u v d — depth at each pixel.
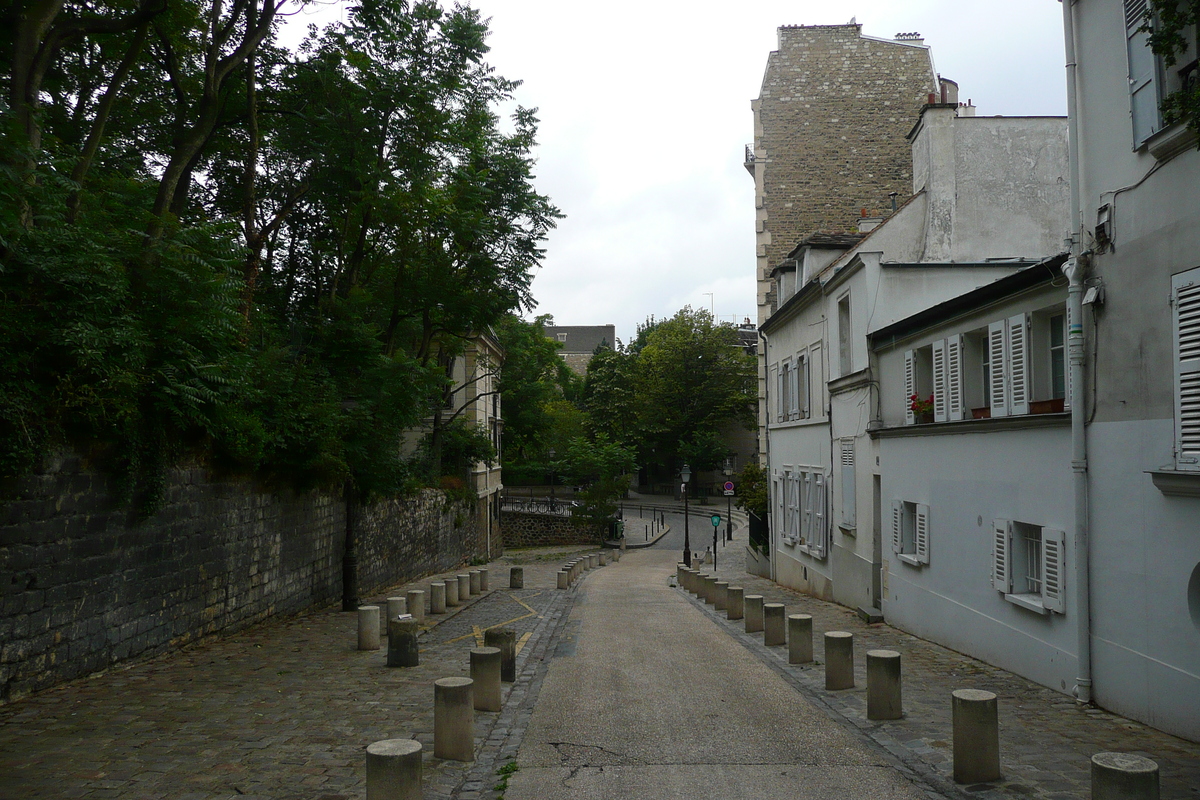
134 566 10.52
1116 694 8.51
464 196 21.62
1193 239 7.41
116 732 7.54
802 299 22.47
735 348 71.75
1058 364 10.52
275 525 15.02
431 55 19.70
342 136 18.77
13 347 8.48
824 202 33.66
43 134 11.50
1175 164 7.64
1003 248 19.30
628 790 6.19
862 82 33.91
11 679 8.41
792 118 33.97
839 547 19.66
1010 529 10.80
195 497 12.09
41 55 10.27
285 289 22.09
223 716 8.23
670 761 6.93
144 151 17.89
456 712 7.02
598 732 7.90
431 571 28.67
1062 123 19.48
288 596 15.66
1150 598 7.99
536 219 24.03
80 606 9.45
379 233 21.81
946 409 13.09
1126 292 8.41
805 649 11.53
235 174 20.02
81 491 9.44
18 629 8.49
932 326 13.70
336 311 19.36
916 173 20.61
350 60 18.39
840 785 6.29
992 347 11.55
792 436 25.17
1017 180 19.45
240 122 18.62
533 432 62.38
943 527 13.08
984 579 11.61
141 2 12.62
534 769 6.73
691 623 16.70
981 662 11.67
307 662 11.27
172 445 11.43
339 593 18.56
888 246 19.59
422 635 14.41
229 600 13.22
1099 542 8.84
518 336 50.66
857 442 17.91
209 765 6.68
